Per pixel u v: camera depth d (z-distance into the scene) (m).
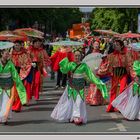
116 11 47.34
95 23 56.72
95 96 16.02
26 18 45.03
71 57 20.03
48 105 15.95
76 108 12.20
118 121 12.94
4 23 42.16
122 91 13.23
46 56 16.66
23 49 15.54
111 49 24.27
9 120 13.02
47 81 24.53
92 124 12.41
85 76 12.40
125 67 14.24
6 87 12.27
